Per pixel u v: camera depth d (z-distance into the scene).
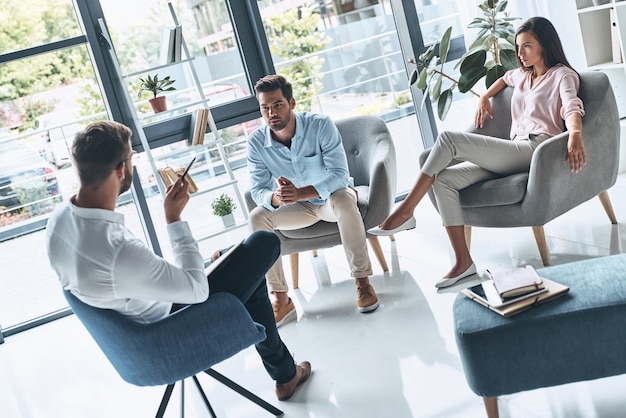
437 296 3.06
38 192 4.25
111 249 1.87
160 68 3.94
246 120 4.36
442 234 3.87
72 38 4.06
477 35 3.97
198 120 4.03
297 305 3.41
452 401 2.22
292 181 3.37
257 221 3.28
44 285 4.34
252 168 3.36
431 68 4.01
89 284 1.88
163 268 1.94
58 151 4.21
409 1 4.54
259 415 2.47
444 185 3.11
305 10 4.44
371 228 3.27
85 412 2.86
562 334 1.84
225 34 4.30
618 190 3.76
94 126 1.93
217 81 4.32
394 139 4.81
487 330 1.88
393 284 3.33
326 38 4.52
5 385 3.36
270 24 4.36
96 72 4.12
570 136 2.88
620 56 3.81
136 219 4.43
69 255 1.89
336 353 2.78
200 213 4.45
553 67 3.16
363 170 3.58
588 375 1.86
